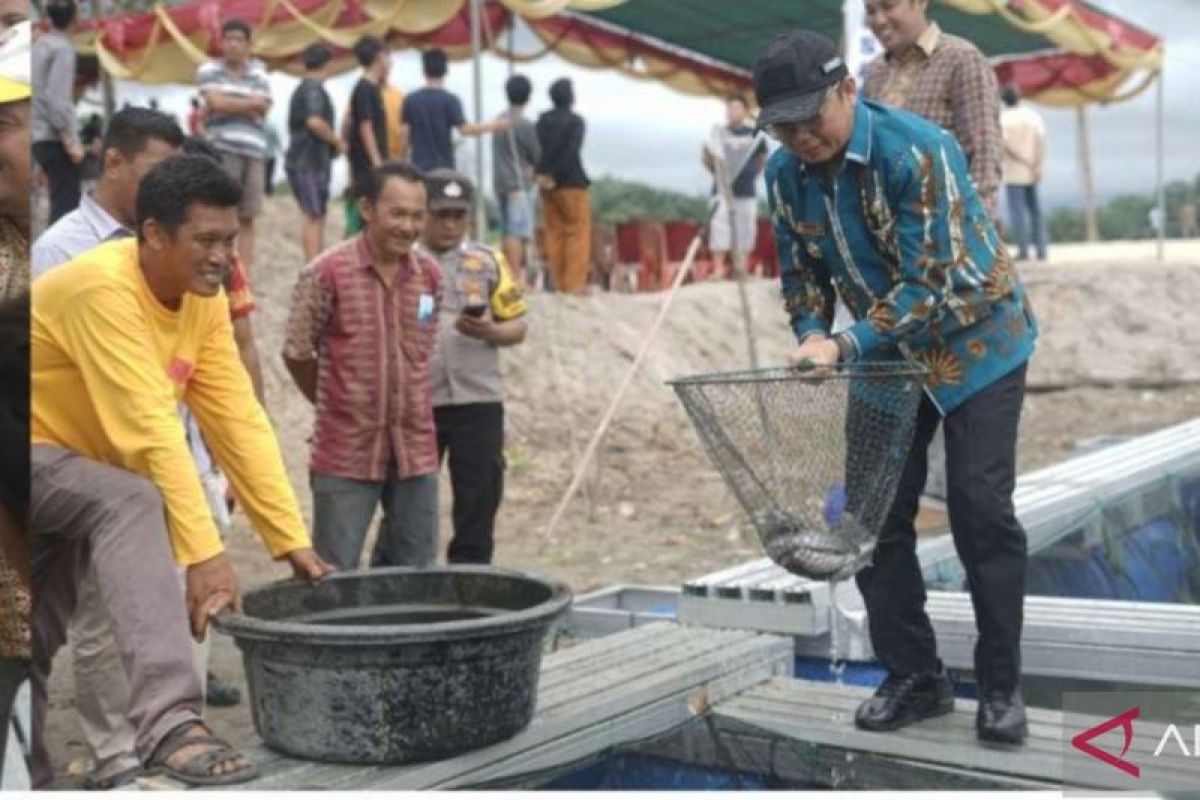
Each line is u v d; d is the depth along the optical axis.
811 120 3.10
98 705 3.68
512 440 10.55
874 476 3.09
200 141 4.31
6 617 2.99
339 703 3.07
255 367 4.34
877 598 3.51
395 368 4.33
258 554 7.27
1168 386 13.79
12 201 2.97
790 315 3.56
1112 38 12.96
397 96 10.20
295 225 12.71
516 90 11.34
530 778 3.29
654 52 13.23
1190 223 19.69
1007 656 3.32
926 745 3.40
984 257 3.22
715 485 9.41
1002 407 3.25
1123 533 6.01
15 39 2.92
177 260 3.08
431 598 3.62
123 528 3.07
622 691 3.62
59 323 3.09
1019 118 15.09
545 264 13.59
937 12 10.47
